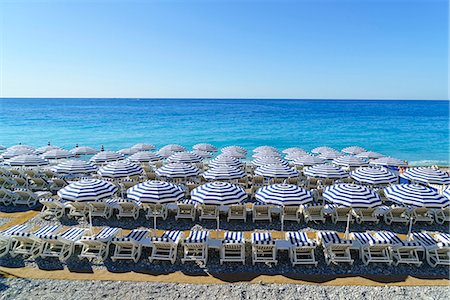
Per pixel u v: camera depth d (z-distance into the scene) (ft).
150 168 53.16
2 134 120.06
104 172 38.47
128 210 35.40
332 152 58.23
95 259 25.95
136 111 259.19
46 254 25.61
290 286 22.53
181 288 22.20
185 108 310.04
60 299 20.81
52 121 169.89
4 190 38.55
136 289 22.02
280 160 49.24
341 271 24.52
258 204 34.42
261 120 182.39
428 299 21.07
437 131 132.36
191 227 33.22
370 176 35.96
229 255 26.30
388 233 27.91
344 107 344.28
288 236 27.48
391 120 183.73
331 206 35.70
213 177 37.78
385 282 23.07
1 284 22.43
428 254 25.53
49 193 40.68
